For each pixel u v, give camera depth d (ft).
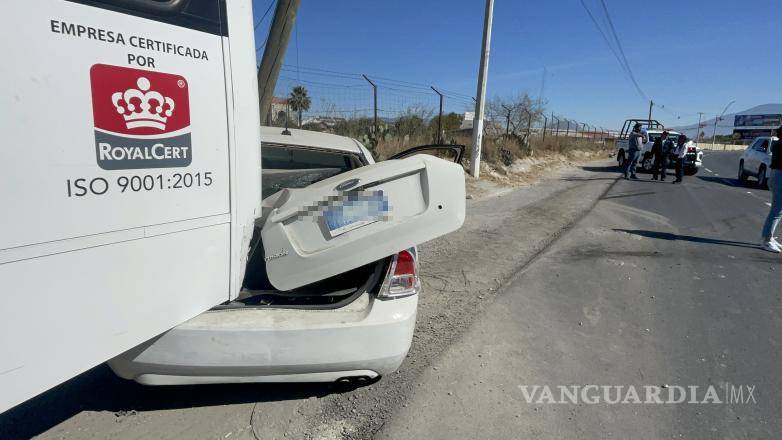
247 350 7.66
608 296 15.75
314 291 9.34
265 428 8.45
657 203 36.81
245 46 7.06
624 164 71.36
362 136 38.81
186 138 6.31
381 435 8.39
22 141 4.78
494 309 14.21
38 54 4.81
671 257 20.83
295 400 9.33
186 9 6.14
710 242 23.91
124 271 5.84
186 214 6.46
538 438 8.52
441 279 16.70
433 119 52.75
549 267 18.63
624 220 29.07
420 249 20.62
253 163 7.46
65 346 5.40
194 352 7.51
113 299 5.78
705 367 11.30
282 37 19.31
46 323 5.21
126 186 5.71
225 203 6.99
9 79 4.63
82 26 5.12
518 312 14.08
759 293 16.60
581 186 46.78
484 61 41.06
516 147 62.75
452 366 10.83
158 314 6.32
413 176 8.05
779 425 9.19
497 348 11.79
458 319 13.39
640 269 18.89
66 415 8.58
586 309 14.56
